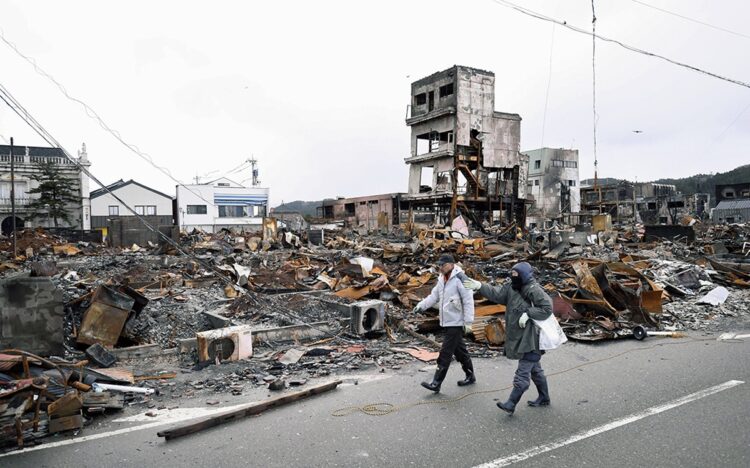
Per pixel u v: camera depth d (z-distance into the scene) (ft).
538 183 265.75
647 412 16.88
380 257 69.21
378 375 22.13
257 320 33.37
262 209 205.36
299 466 13.11
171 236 81.51
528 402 17.72
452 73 142.31
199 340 23.48
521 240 103.19
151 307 33.27
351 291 40.60
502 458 13.50
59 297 22.72
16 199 155.22
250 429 15.64
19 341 22.03
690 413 16.74
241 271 45.80
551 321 16.98
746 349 26.40
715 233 124.88
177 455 13.78
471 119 142.72
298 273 52.95
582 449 14.02
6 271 55.72
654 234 101.14
